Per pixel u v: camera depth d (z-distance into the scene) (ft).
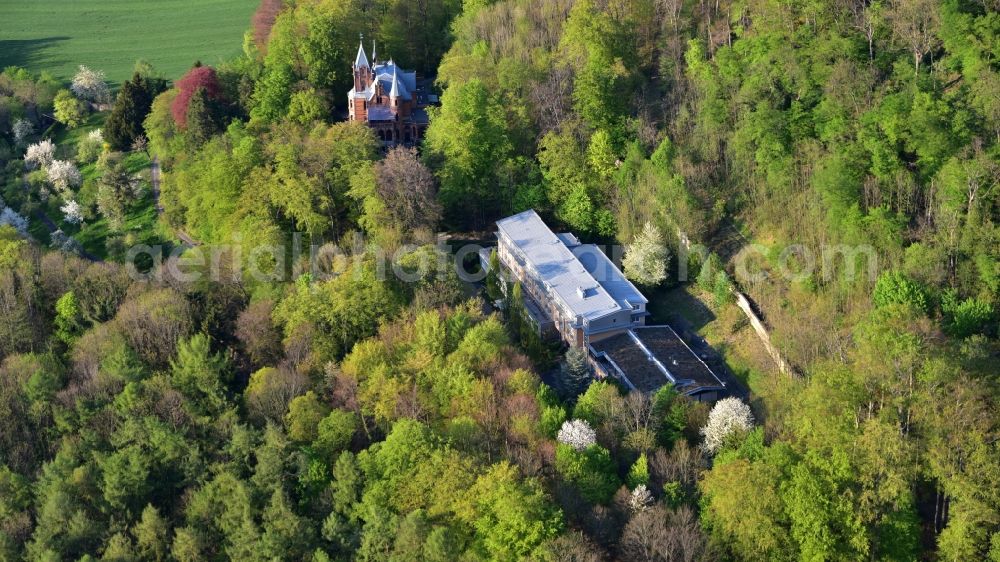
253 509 507.71
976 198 555.69
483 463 503.61
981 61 614.34
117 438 546.67
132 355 600.80
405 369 570.05
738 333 599.57
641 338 607.78
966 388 472.44
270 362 615.57
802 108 640.58
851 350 522.06
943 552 456.04
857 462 468.34
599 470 504.02
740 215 647.97
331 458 532.32
